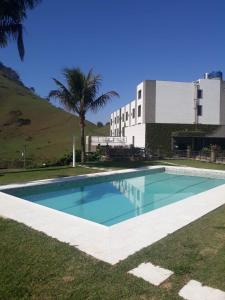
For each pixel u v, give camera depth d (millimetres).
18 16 16984
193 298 4418
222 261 5590
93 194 14820
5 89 119812
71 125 93250
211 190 12852
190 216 8711
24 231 7113
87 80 24344
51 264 5398
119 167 21812
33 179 15523
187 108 40969
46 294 4473
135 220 8242
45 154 49438
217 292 4570
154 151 33750
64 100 24438
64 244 6348
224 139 38906
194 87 40969
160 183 18219
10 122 92812
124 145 36562
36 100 116500
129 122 48750
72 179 15555
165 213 9008
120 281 4863
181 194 15414
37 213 8766
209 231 7348
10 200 10359
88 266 5359
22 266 5301
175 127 37625
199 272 5176
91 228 7484
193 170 21078
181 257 5777
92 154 28359
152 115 40469
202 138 38562
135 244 6473
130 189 16344
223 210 9469
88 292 4535
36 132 87438
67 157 25281
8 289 4570
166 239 6773
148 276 5043
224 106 41562
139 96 42531
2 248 6074
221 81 41469
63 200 13438
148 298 4410
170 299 4383
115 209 12273
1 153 54125
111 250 6137
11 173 17719
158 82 40500
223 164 25766
